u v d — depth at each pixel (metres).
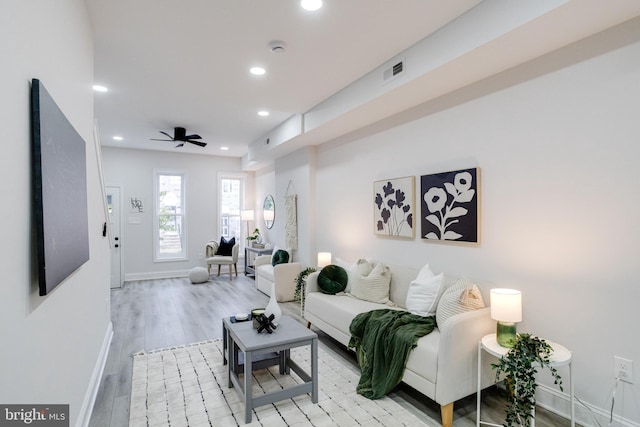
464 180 3.00
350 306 3.38
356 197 4.54
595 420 2.18
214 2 2.30
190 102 4.32
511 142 2.67
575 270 2.28
